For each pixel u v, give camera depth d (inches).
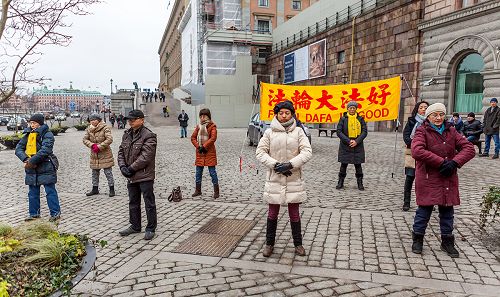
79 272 135.6
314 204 255.9
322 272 152.8
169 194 297.0
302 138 168.6
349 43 1154.7
